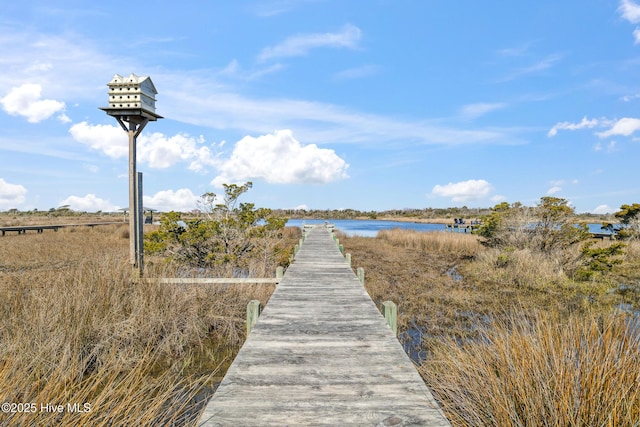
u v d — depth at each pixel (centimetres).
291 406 202
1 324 452
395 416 192
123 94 567
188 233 863
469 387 304
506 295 848
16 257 1237
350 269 695
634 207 1728
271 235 1038
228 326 594
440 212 8362
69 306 492
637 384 248
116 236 2061
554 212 1248
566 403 237
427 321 649
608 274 1066
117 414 283
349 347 296
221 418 189
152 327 520
